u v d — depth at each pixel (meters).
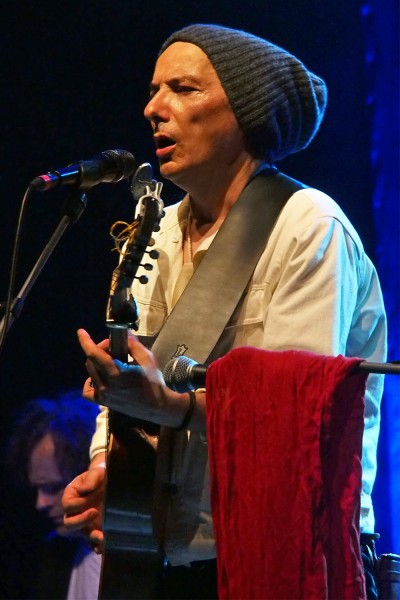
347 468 3.26
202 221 4.21
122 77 7.91
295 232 3.82
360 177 7.08
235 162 4.09
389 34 7.02
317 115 4.24
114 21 7.92
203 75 4.03
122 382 3.52
